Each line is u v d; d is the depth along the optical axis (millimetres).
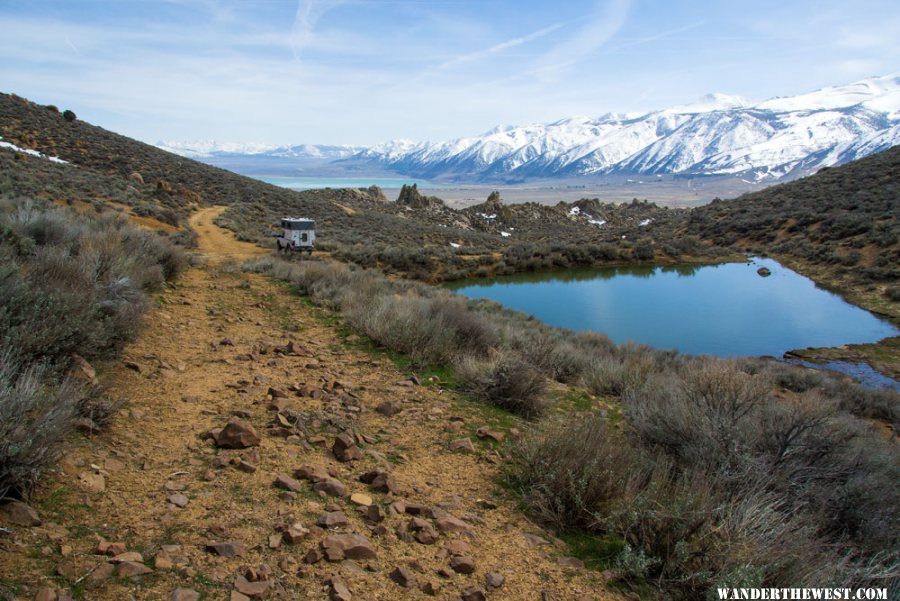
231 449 4391
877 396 15508
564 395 8875
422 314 10500
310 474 4074
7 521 2762
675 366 15914
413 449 5180
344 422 5438
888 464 5344
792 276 45438
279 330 9867
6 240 8188
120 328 6484
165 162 75750
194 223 46156
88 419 4102
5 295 4887
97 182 47156
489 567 3334
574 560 3562
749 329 29250
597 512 4102
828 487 4863
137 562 2672
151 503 3330
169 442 4340
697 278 46719
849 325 30000
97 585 2453
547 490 4203
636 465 4738
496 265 49062
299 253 35375
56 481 3281
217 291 13336
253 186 78000
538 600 3066
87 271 7086
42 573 2445
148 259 12281
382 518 3633
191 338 8180
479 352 9914
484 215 115938
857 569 3484
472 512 4051
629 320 31406
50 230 9906
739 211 75375
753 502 4098
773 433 5617
